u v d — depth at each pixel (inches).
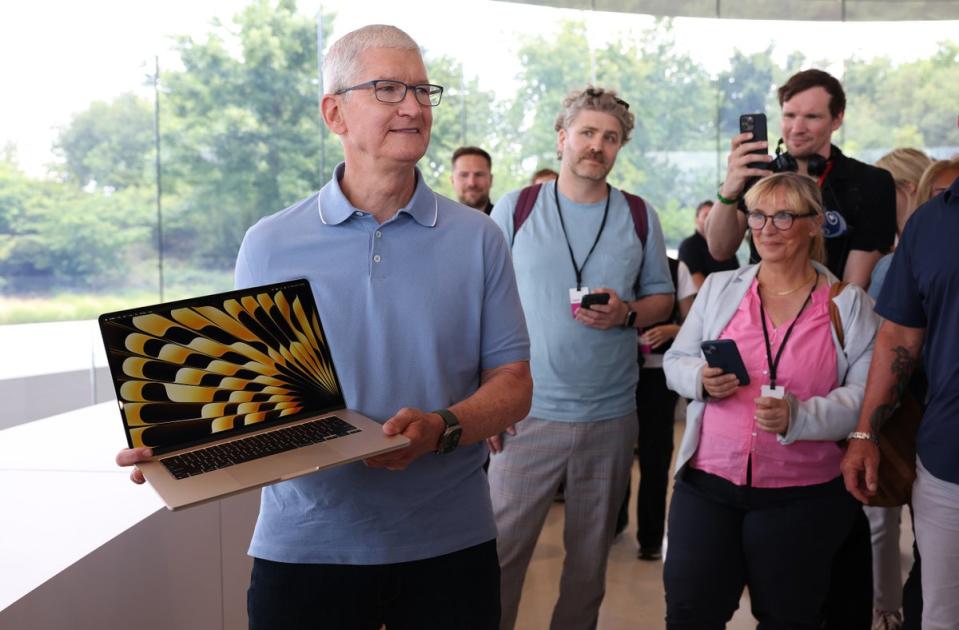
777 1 342.6
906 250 86.4
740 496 90.4
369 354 64.6
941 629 81.7
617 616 137.6
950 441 80.0
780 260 93.3
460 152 181.9
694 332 99.3
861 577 100.0
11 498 91.3
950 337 80.4
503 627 111.2
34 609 67.7
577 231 111.6
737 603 92.8
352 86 61.7
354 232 64.7
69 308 210.1
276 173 256.7
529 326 110.2
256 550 65.4
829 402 87.9
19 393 173.5
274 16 253.4
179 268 234.4
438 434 59.7
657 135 336.2
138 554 83.4
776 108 348.5
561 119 113.4
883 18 352.5
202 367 59.7
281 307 62.5
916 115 358.3
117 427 123.5
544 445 108.3
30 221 202.2
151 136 226.5
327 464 53.9
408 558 64.6
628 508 186.5
